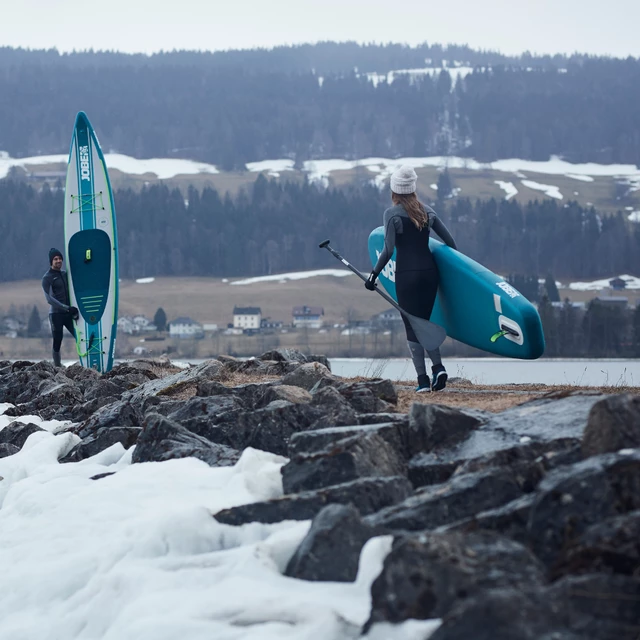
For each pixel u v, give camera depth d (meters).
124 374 40.84
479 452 17.05
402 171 28.81
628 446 14.02
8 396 39.62
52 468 23.53
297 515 15.59
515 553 11.62
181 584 14.30
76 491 20.47
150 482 19.31
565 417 17.50
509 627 10.24
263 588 13.39
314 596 12.84
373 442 17.14
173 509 17.53
